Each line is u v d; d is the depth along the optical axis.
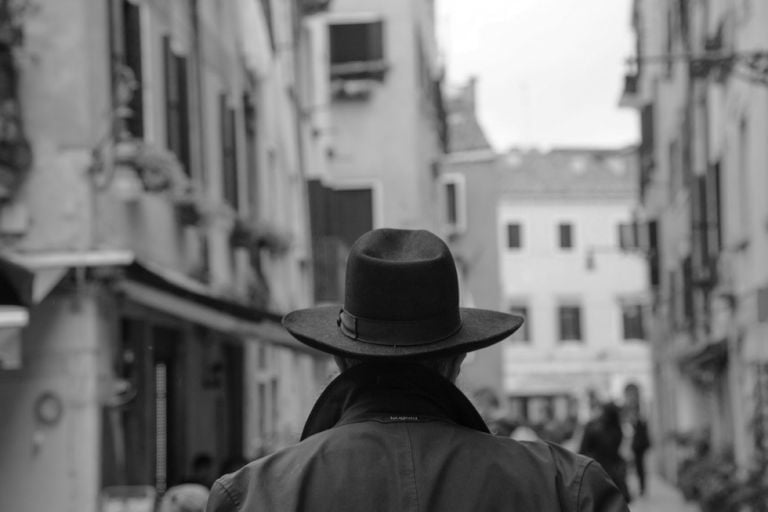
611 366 69.38
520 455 3.06
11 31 11.98
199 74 18.12
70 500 12.34
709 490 20.12
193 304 12.98
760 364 18.20
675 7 29.05
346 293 3.19
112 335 12.99
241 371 20.31
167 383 16.20
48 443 12.41
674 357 33.56
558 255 70.19
